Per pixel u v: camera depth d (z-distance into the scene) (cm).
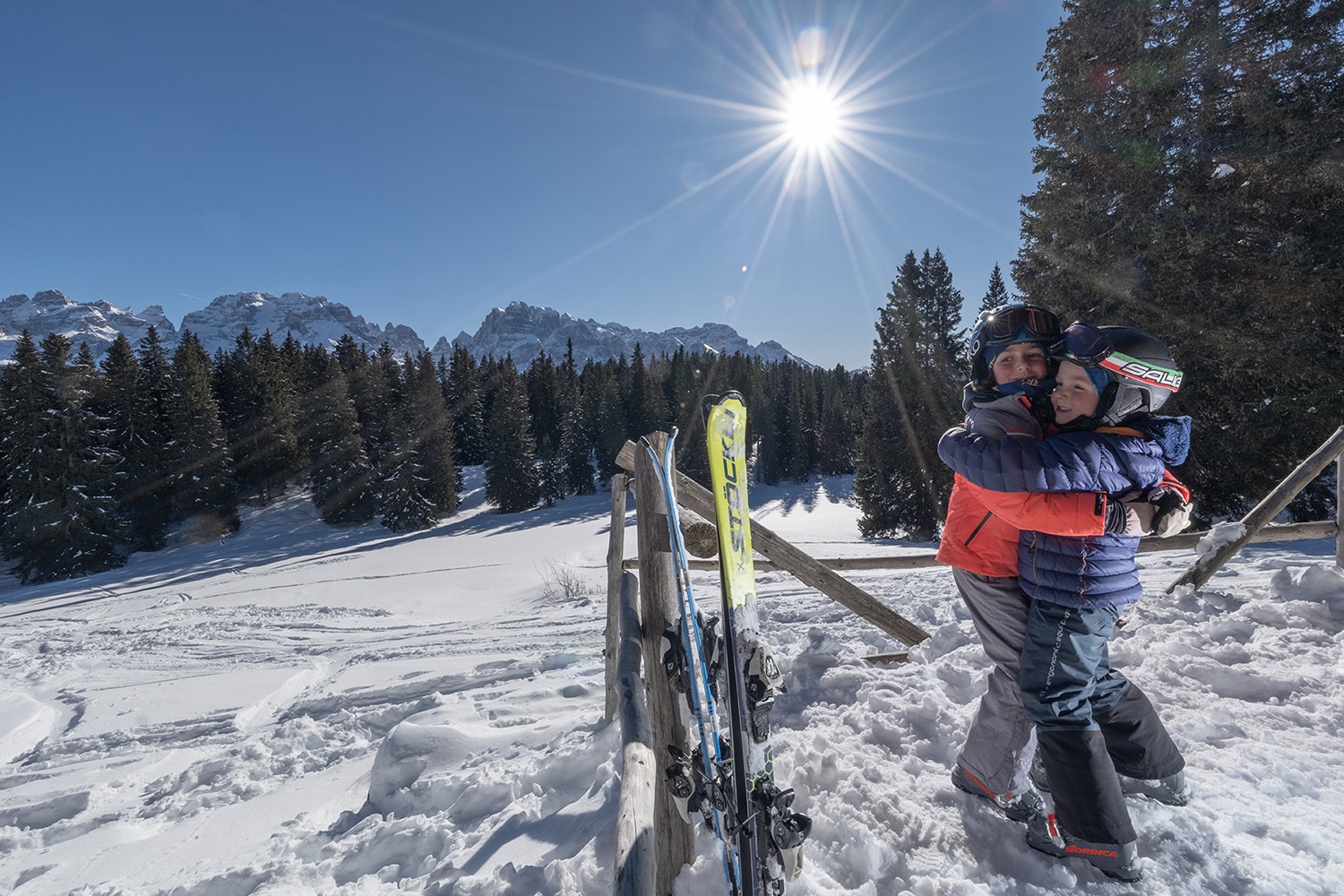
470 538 3303
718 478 157
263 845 302
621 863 119
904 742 238
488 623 1009
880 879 174
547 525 3738
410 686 562
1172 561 652
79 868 308
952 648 331
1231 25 1170
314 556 2939
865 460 2889
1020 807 186
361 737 462
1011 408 166
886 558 462
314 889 239
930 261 2730
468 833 250
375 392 5409
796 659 327
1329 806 190
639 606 196
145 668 908
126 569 3152
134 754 518
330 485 4347
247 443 4600
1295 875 162
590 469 5409
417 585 1866
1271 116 1118
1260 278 1148
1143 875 166
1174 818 185
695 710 160
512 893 191
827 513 4416
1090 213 1322
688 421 5800
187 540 3900
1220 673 279
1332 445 389
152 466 3881
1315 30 1091
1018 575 184
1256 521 400
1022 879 171
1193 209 1179
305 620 1303
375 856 254
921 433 2669
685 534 262
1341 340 1119
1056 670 170
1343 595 349
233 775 412
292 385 5156
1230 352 1180
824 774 219
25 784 471
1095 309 1345
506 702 414
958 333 2719
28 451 3378
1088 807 165
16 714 686
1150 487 167
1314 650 301
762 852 142
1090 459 155
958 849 181
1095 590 167
